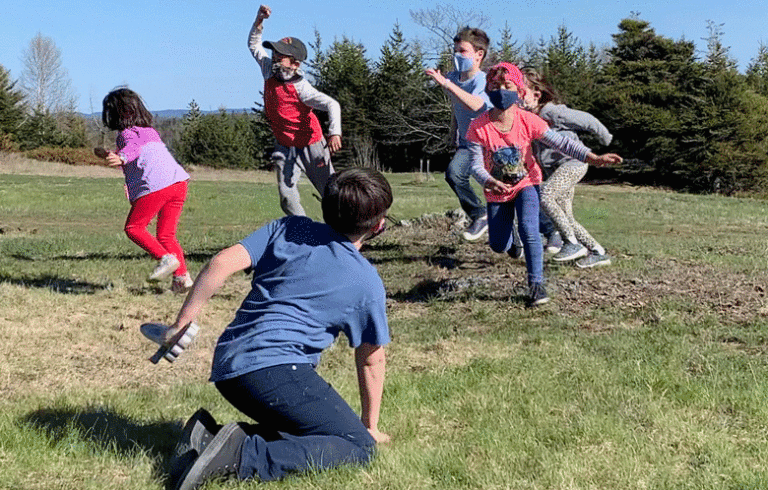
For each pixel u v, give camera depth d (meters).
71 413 4.09
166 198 6.70
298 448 3.30
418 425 4.04
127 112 6.54
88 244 10.75
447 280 7.70
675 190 37.50
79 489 3.24
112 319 6.25
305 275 3.36
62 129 67.69
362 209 3.40
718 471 3.41
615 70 41.59
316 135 7.03
